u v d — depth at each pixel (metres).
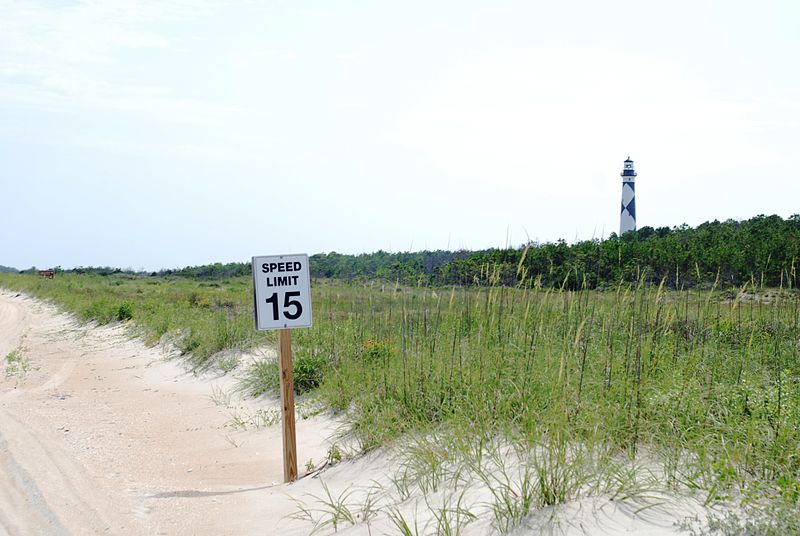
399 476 6.63
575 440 5.78
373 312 12.45
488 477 5.73
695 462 5.32
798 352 8.03
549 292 8.48
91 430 10.58
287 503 6.80
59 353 20.59
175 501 7.07
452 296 9.70
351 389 10.11
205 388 14.21
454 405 7.53
